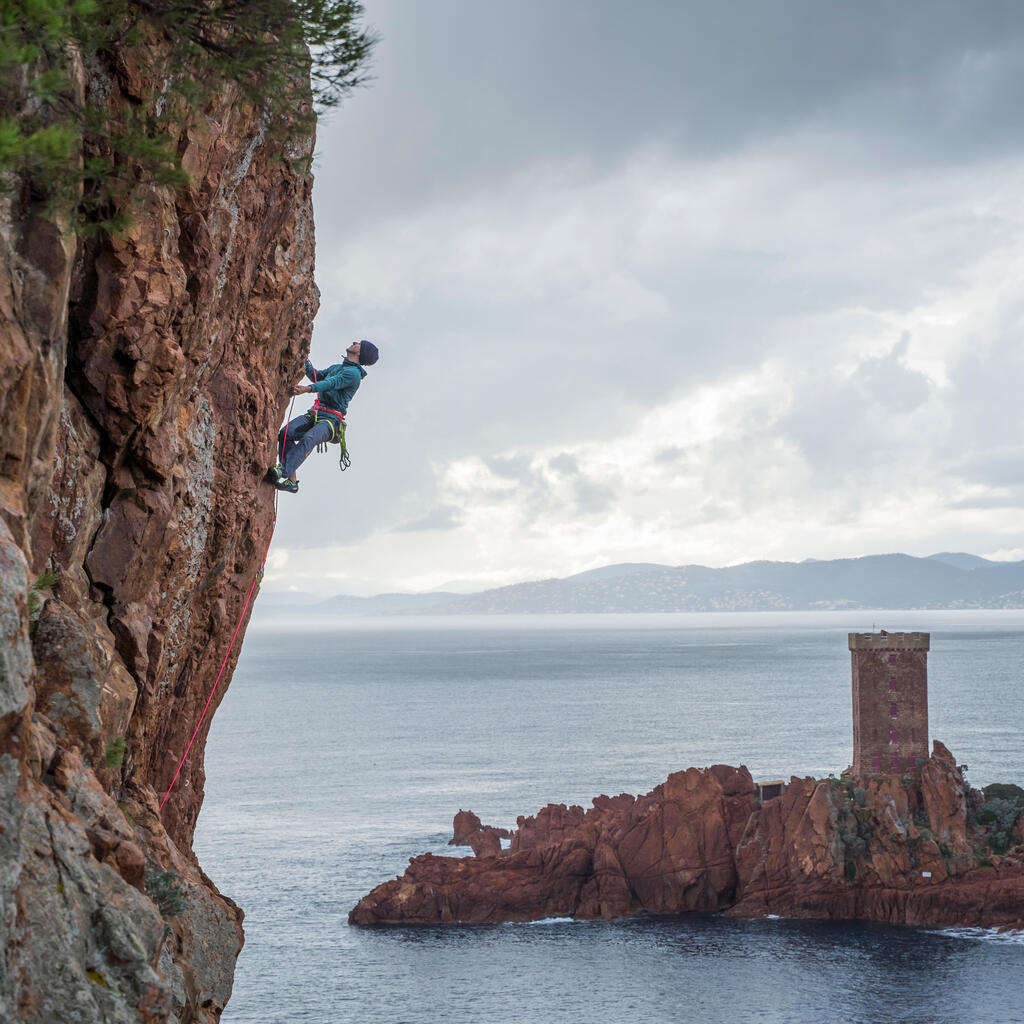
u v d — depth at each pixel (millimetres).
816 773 186375
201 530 20156
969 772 183875
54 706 13727
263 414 21469
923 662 133000
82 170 12922
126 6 14227
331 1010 90625
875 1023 88562
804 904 118312
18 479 12516
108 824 12828
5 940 10594
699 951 107125
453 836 144750
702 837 122312
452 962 102875
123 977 11500
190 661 21719
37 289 12922
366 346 22594
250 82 15398
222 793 182250
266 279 21359
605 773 192250
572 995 94938
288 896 121938
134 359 15938
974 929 112500
